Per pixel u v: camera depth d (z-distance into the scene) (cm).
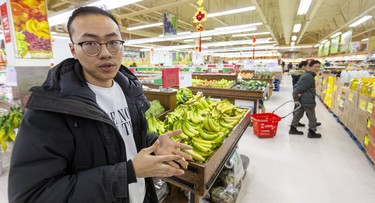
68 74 74
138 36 1478
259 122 374
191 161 126
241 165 222
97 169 63
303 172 263
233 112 237
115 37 75
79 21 70
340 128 437
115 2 378
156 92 241
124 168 64
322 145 347
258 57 2816
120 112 94
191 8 972
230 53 2605
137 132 100
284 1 582
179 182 132
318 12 1088
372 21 1342
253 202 208
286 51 2961
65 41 784
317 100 757
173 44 1945
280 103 692
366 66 714
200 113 208
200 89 505
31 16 282
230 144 171
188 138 148
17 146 59
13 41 269
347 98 407
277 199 213
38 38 291
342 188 231
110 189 61
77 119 68
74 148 67
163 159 70
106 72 77
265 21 885
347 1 886
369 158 292
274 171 266
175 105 249
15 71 271
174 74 253
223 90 478
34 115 61
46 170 59
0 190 226
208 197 190
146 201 106
